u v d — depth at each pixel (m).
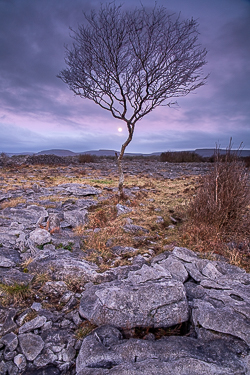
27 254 4.40
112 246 5.02
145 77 7.20
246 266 4.17
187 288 3.35
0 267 3.93
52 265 3.86
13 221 6.00
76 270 3.75
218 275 3.68
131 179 15.46
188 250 4.48
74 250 4.70
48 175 16.20
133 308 2.76
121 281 3.38
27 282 3.52
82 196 9.55
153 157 42.31
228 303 2.79
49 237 4.90
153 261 4.23
